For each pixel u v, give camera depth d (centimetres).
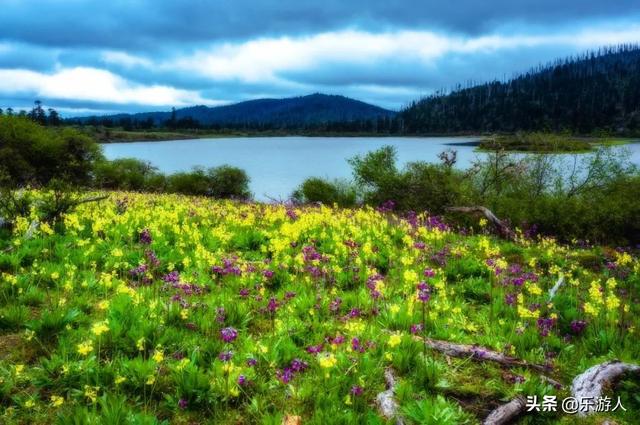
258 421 508
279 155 13750
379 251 1204
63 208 1288
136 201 1986
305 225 1345
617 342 734
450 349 634
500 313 869
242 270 954
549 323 761
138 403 528
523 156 2469
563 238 1842
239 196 4059
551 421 507
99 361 581
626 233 1823
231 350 635
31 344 643
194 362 599
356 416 500
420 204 2280
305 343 690
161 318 691
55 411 515
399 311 762
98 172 4066
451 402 521
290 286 923
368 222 1564
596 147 2303
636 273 1209
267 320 777
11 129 3328
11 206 1293
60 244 1048
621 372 573
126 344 629
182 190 4194
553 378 615
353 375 573
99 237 1171
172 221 1474
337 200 2869
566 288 1056
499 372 581
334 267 998
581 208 1845
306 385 556
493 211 2098
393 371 586
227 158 12050
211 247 1180
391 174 2459
